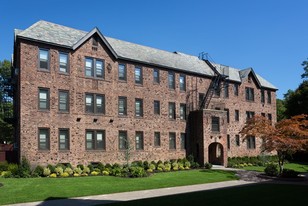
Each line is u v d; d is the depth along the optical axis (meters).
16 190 19.11
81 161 30.02
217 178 28.11
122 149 33.06
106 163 31.55
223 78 42.94
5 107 56.16
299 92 53.69
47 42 28.69
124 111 33.66
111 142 32.25
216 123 39.84
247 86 47.41
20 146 26.91
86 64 31.30
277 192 19.55
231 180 27.55
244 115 46.38
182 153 38.28
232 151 44.16
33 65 28.09
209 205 14.99
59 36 30.36
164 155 36.50
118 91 33.31
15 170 25.53
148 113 35.59
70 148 29.45
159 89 36.84
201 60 44.78
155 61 36.97
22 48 27.66
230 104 44.59
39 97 28.27
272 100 51.19
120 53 34.19
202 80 41.44
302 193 19.09
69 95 29.86
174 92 38.31
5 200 16.47
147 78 35.91
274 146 29.23
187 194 18.84
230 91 44.88
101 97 32.12
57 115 29.00
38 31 29.17
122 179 25.00
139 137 34.75
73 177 25.75
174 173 30.19
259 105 48.84
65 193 18.73
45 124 28.27
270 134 30.14
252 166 40.62
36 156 27.52
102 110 32.06
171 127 37.56
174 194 19.02
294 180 27.38
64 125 29.33
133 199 17.30
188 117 39.34
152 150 35.47
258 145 47.75
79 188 20.44
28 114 27.45
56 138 28.77
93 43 31.89
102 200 17.00
